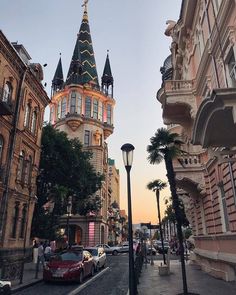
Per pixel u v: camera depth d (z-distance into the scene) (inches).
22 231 914.7
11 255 816.9
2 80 797.2
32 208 979.3
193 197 765.9
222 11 469.1
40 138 1055.6
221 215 547.8
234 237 471.5
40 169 1153.4
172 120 716.0
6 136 816.3
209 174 625.9
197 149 703.1
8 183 804.6
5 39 778.2
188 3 673.0
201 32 634.8
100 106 2576.3
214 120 303.7
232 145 358.6
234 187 453.7
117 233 3358.8
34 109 1016.9
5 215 794.2
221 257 529.7
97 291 514.6
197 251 779.4
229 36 447.2
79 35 2851.9
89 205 1470.2
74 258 650.8
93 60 2773.1
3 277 544.4
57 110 2516.0
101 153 2351.1
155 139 549.3
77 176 1200.8
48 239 1092.5
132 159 407.8
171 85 665.6
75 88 2444.6
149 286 519.8
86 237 2105.1
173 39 884.0
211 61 560.7
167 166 527.5
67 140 1222.9
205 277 606.2
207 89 593.9
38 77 1050.1
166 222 2785.4
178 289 476.4
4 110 752.3
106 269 887.1
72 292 502.3
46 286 566.3
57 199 1123.3
